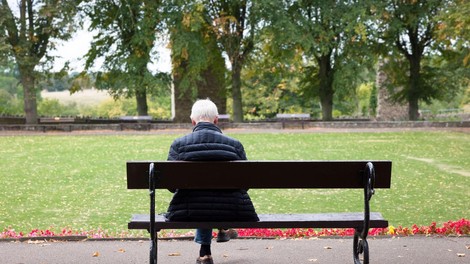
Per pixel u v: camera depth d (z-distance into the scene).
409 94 43.44
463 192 15.27
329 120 43.75
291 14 39.56
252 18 38.75
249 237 8.62
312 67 45.88
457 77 41.38
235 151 6.06
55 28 38.94
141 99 42.66
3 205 13.87
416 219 11.89
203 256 6.44
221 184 5.89
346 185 6.05
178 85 43.47
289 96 62.62
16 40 39.62
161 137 32.94
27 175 18.92
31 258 7.38
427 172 18.95
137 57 39.88
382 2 38.47
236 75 41.66
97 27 41.69
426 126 38.44
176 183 5.88
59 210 13.23
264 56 43.25
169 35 38.56
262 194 15.37
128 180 5.93
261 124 39.09
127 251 7.77
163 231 10.45
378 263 7.00
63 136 34.19
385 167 6.00
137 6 39.53
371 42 41.72
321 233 9.02
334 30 40.44
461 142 28.42
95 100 99.62
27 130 38.19
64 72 41.81
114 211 13.09
